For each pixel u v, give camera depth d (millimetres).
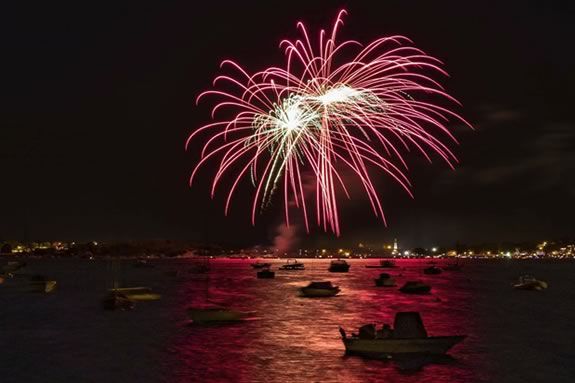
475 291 110062
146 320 63812
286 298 92250
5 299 93812
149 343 47875
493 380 34281
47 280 112375
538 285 112625
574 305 80875
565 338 49969
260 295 99188
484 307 77625
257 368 37500
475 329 56062
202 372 36750
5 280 147000
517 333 53094
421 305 80312
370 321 61500
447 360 38781
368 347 38531
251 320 62312
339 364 37938
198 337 50781
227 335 51719
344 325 58188
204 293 104250
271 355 41688
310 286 94438
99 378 35688
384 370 36156
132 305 75000
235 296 97312
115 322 62188
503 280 154875
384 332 38781
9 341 49969
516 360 39656
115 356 42406
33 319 65625
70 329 57156
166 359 40969
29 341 49844
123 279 159500
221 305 80250
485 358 40219
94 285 131750
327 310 72938
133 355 42688
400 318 38031
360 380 34031
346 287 119000
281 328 55969
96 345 47281
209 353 43000
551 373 36062
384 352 38219
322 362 38688
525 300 89188
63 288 121438
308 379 34406
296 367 37438
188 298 93500
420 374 35312
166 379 35094
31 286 109188
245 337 50469
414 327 37844
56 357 42281
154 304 83188
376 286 120125
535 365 38188
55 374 36812
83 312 72875
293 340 48406
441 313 70375
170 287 124188
